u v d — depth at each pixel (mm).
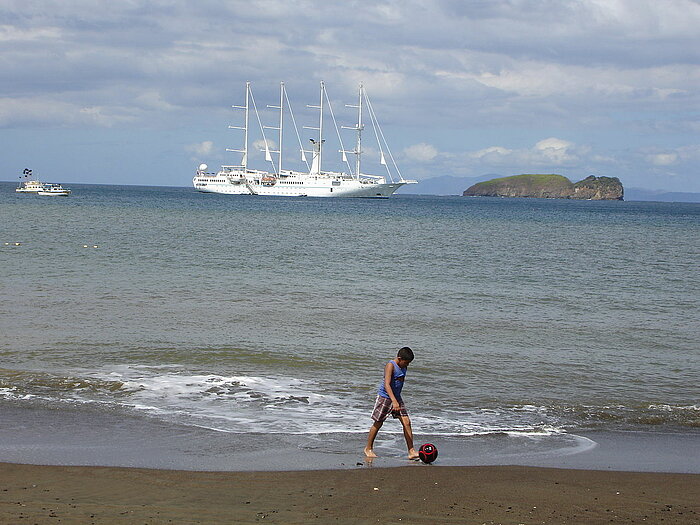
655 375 17609
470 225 99562
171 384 15352
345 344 20094
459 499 9180
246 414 13383
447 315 25547
